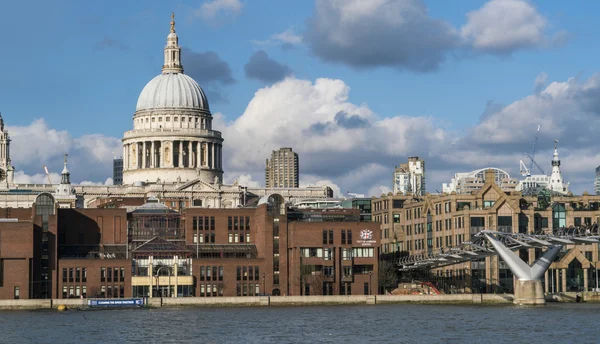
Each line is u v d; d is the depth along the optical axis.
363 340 194.88
